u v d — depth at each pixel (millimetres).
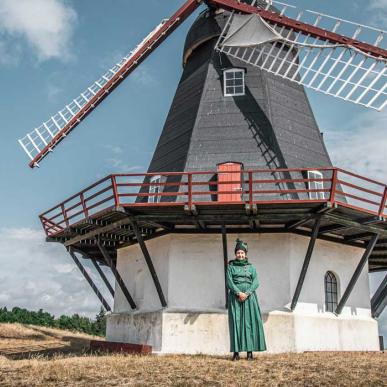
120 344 17359
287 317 16469
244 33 19859
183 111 20422
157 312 17250
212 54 20938
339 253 18625
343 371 10703
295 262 17297
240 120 19016
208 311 16938
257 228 17438
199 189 17891
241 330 11938
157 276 18094
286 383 9633
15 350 21266
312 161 19094
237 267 12141
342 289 18312
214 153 18391
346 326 17750
